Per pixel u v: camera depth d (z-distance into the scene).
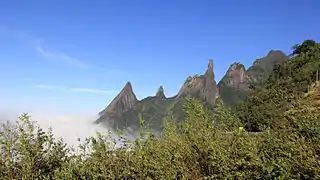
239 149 3.67
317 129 3.84
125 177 3.85
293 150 3.49
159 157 3.87
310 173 3.25
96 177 3.82
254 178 3.43
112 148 4.07
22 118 4.05
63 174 3.83
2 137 3.95
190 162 3.90
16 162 4.00
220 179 3.61
